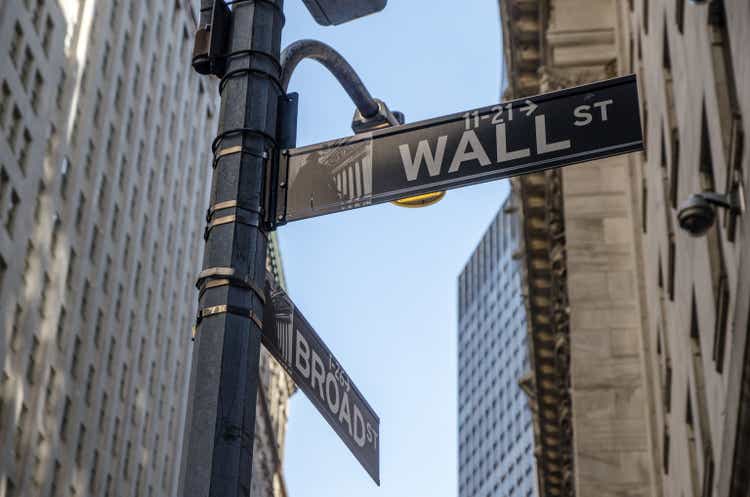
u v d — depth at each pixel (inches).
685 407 876.0
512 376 6156.5
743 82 498.6
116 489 2864.2
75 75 2618.1
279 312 293.4
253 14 300.8
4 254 2180.1
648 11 1029.8
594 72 1637.6
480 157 289.9
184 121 3661.4
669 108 877.2
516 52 1792.6
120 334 2923.2
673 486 1075.3
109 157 2891.2
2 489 2188.7
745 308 466.0
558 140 287.0
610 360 1513.3
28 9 2288.4
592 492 1438.2
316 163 294.8
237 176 281.4
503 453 6067.9
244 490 250.2
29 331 2319.1
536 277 2150.6
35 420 2342.5
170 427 3383.4
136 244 3061.0
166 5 3417.8
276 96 298.7
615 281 1563.7
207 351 259.4
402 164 294.0
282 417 6983.3
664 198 956.6
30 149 2309.3
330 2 339.0
